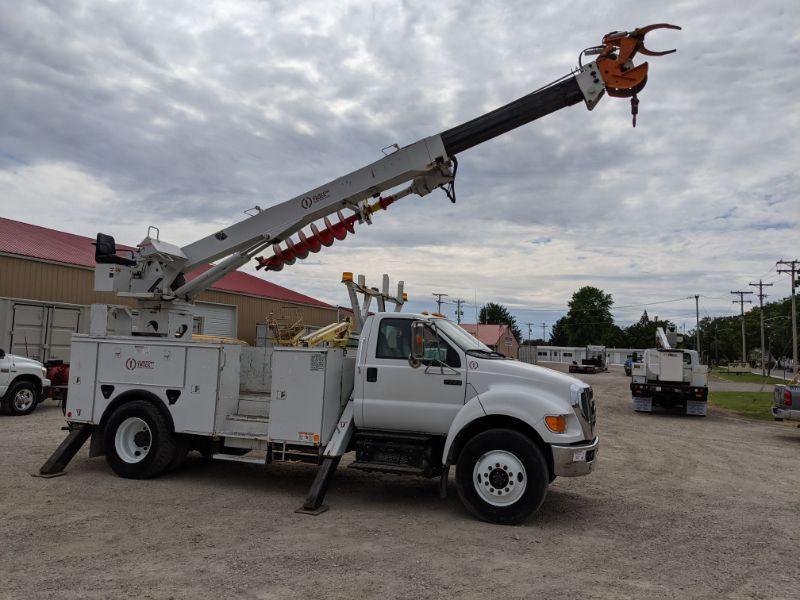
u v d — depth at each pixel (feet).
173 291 27.73
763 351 211.82
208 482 24.99
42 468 25.07
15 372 44.14
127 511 20.22
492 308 333.01
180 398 24.41
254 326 87.45
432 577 14.97
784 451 39.09
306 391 22.70
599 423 53.62
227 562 15.60
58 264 56.75
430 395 21.75
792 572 16.21
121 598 13.17
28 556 15.69
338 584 14.32
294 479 26.17
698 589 14.80
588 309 338.34
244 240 26.55
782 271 149.07
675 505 23.65
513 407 20.25
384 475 27.84
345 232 26.40
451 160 25.25
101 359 25.82
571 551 17.47
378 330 22.86
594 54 23.85
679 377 62.54
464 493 20.43
